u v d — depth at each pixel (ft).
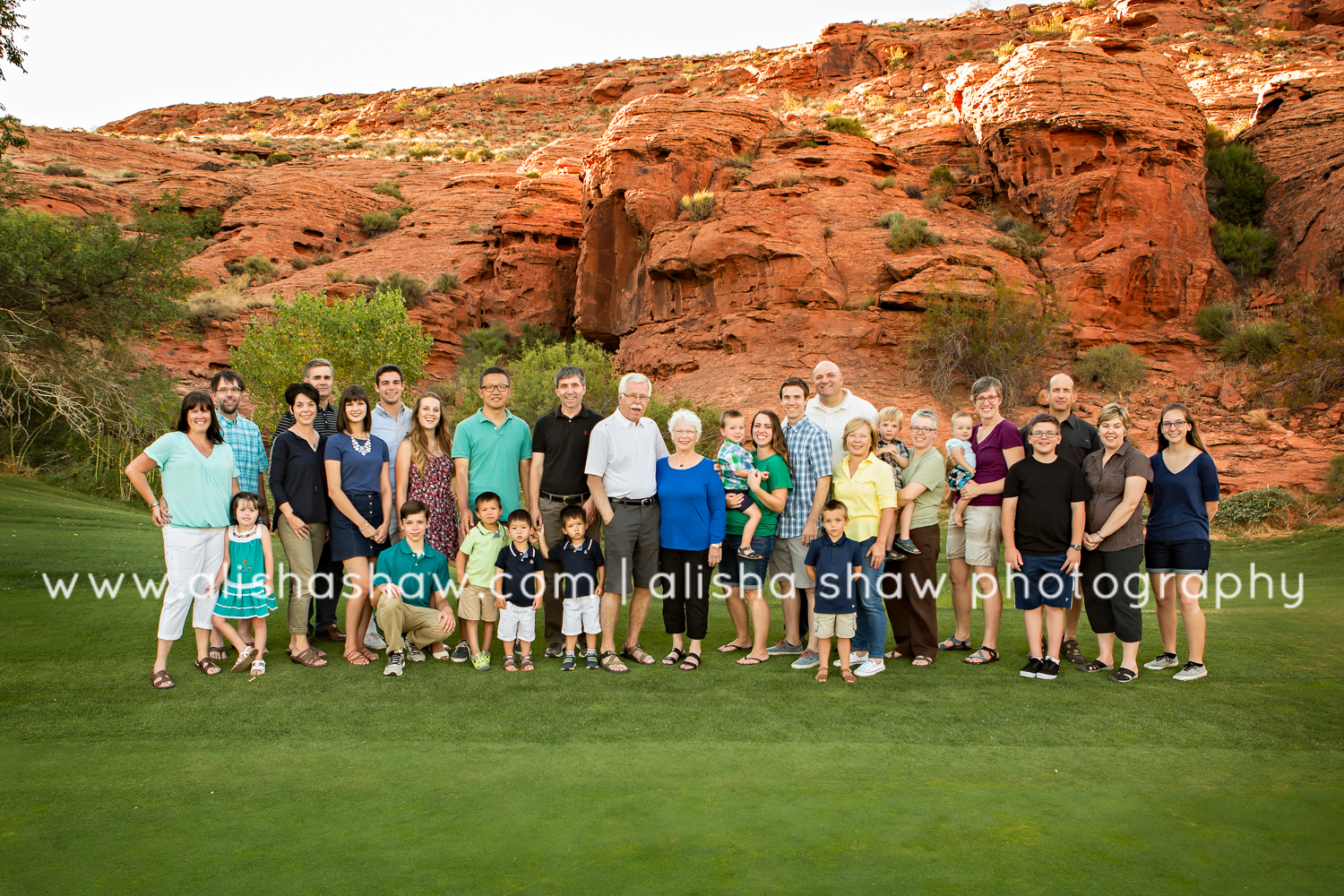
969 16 175.22
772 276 79.46
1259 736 13.74
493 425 19.35
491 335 104.99
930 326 71.82
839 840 9.71
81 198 112.47
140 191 123.54
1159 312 77.25
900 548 18.56
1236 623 22.97
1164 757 12.75
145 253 57.98
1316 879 8.73
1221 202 88.43
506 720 14.46
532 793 11.22
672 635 19.01
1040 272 78.84
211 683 16.43
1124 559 17.44
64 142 138.00
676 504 18.49
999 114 86.22
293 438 18.34
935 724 14.34
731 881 8.64
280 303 66.49
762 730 14.02
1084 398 69.05
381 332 67.05
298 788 11.40
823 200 85.15
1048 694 16.20
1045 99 83.20
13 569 24.90
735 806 10.78
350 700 15.56
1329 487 52.39
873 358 75.05
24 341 53.52
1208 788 11.45
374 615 20.76
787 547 19.72
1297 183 85.15
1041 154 83.41
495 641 20.98
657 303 88.58
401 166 159.33
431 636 18.29
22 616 20.49
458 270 113.29
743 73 198.70
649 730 14.01
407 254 117.60
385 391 20.20
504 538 18.79
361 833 9.89
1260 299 78.02
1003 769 12.24
